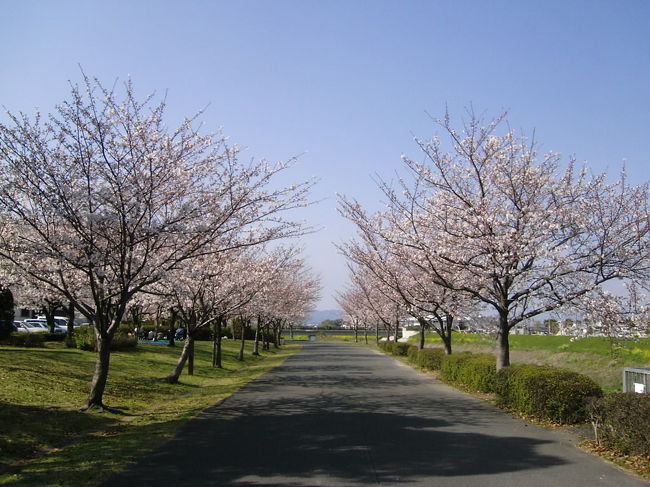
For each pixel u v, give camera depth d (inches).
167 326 1758.1
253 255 855.7
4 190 383.9
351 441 331.3
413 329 1907.0
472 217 500.1
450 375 706.8
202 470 262.2
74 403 451.2
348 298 2112.5
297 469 263.9
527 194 501.7
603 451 304.7
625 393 312.2
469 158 525.0
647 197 478.6
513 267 504.7
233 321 2020.2
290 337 3016.7
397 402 510.9
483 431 364.5
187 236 469.7
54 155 402.0
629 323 476.4
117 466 269.4
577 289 485.7
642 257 470.3
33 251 399.2
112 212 405.1
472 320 646.5
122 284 426.9
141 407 487.5
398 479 247.1
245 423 395.2
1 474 258.1
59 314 2011.6
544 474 257.0
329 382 708.0
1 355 623.5
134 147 418.0
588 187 491.2
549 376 405.1
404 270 735.1
